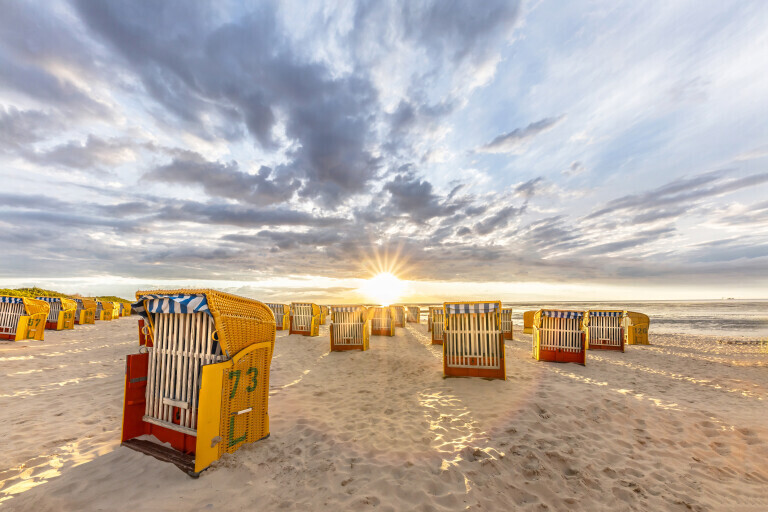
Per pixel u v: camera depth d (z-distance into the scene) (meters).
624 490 3.68
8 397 6.18
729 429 5.41
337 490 3.38
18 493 3.00
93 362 9.54
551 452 4.34
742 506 3.48
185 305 3.76
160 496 3.03
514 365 9.88
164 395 4.03
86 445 4.08
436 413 5.70
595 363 10.67
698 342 17.59
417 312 26.45
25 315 12.98
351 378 8.31
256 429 4.34
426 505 3.19
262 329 4.46
